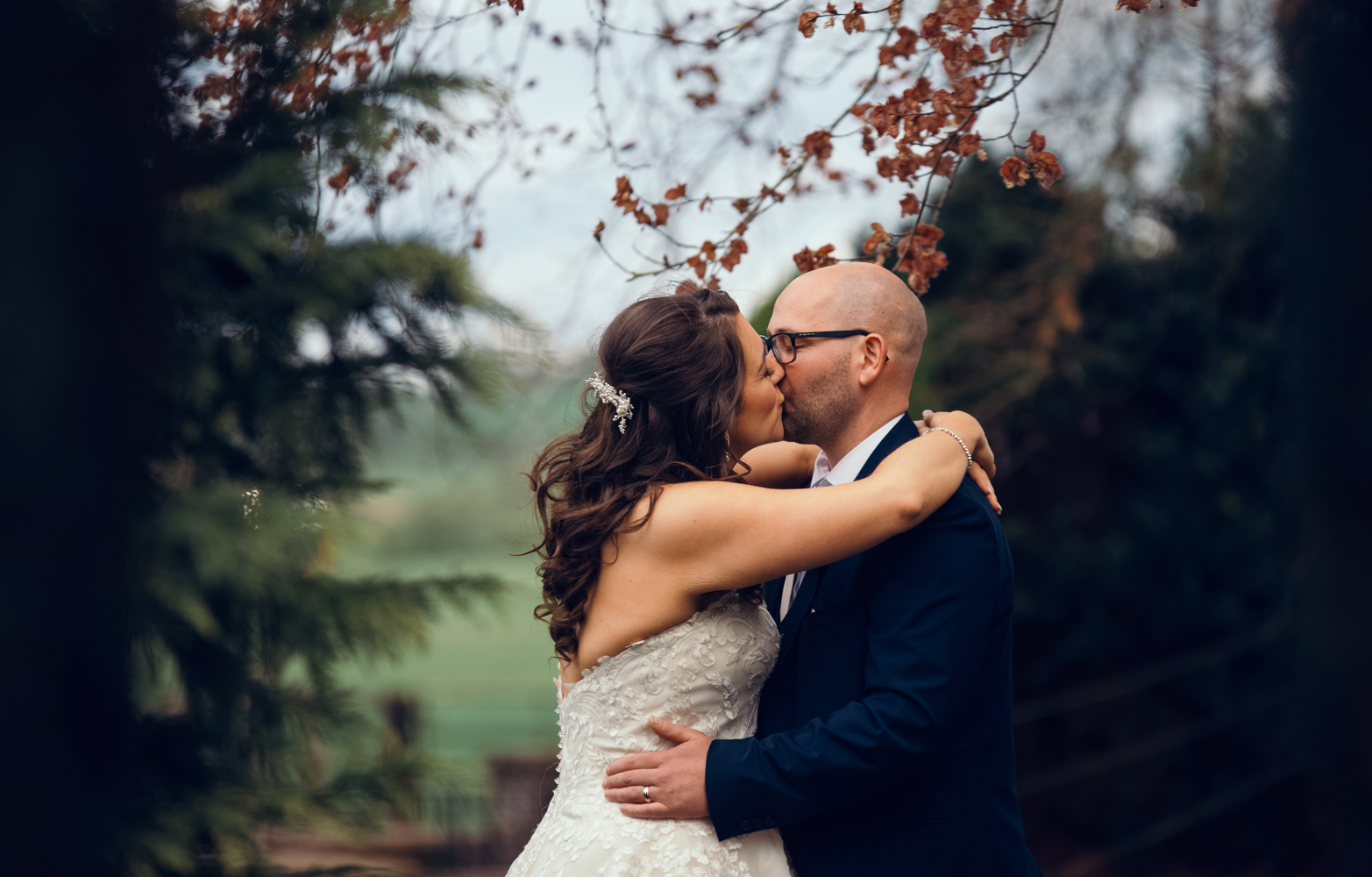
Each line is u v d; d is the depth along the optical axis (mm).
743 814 1731
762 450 2457
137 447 2145
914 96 2303
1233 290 7125
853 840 1862
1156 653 7172
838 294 2041
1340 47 1767
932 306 7555
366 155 2672
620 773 1795
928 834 1831
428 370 2973
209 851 2566
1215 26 4875
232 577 2559
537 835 1894
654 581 1813
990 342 7246
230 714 2672
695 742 1785
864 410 2049
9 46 1876
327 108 2676
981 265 7512
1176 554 7055
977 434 2002
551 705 11828
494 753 8297
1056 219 7047
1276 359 6852
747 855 1795
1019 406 7199
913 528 1855
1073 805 7219
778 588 2207
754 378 1984
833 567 1976
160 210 2264
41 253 1893
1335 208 1780
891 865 1829
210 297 2639
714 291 2033
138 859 2205
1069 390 7277
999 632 1907
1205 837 6875
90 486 1929
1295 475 1924
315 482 2889
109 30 2090
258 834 2639
